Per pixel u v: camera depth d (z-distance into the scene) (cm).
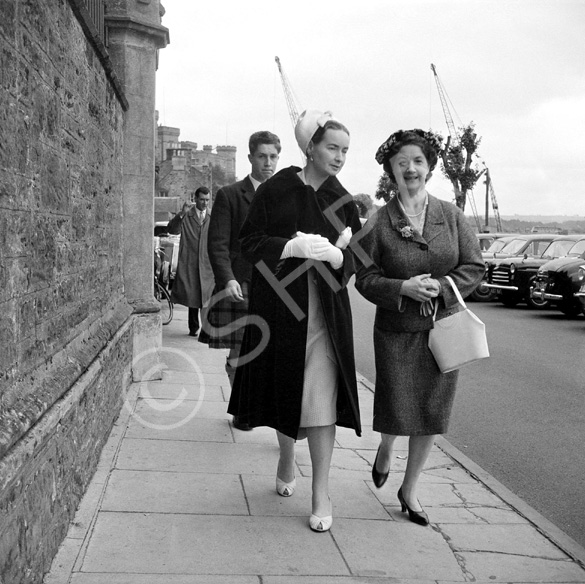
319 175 405
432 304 391
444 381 396
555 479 523
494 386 834
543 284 1639
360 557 363
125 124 707
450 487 480
